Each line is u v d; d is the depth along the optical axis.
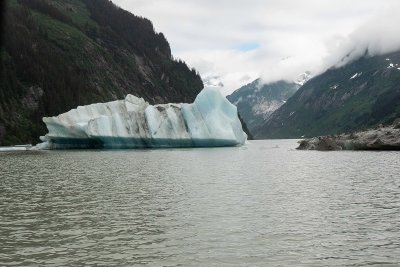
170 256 13.53
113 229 16.80
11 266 12.66
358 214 19.02
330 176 33.09
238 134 81.56
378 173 34.47
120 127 77.44
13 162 50.03
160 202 22.25
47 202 22.53
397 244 14.59
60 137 81.19
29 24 163.00
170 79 194.50
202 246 14.52
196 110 78.25
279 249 14.16
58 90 135.38
